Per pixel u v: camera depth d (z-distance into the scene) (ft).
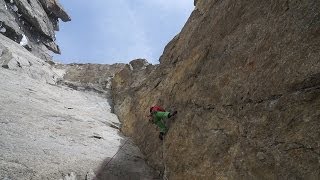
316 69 17.16
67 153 32.99
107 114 55.72
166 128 34.83
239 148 22.57
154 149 37.65
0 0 81.46
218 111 26.40
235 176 22.12
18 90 47.50
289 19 20.52
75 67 82.38
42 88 55.47
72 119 44.70
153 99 45.14
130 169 34.94
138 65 68.28
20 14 89.10
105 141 40.91
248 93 22.86
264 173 19.54
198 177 26.27
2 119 34.91
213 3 35.14
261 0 24.93
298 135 17.54
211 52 31.07
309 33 18.37
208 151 26.05
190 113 30.99
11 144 30.35
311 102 17.28
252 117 21.80
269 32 22.29
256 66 22.75
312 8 18.74
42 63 73.72
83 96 62.69
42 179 26.96
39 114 41.22
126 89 63.16
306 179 16.42
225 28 29.60
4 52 61.46
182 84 35.81
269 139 19.70
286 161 18.01
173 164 30.73
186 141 29.91
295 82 18.53
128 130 47.98
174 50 44.52
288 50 19.79
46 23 101.50
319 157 15.96
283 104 19.16
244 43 25.32
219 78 27.63
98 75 76.38
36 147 31.63
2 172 25.63
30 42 91.25
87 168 31.50
